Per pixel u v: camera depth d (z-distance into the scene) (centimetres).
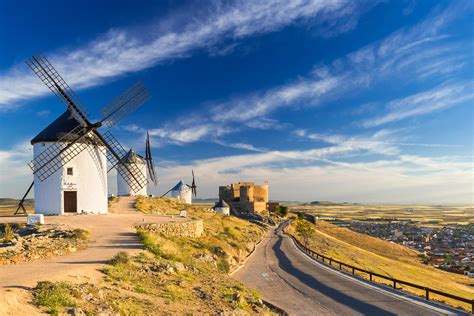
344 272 3200
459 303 4366
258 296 2125
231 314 1498
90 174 4356
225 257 3325
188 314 1370
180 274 2064
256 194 13950
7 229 2870
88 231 2930
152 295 1537
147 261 2077
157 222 3641
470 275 9669
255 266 3494
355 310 1923
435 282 7119
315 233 10394
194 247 3303
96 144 4438
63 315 1048
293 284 2652
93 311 1139
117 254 2027
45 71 4197
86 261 1878
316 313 1880
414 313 1836
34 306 1062
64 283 1290
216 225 5466
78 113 4350
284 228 9375
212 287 1962
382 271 6450
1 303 1009
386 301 2114
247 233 6112
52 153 4178
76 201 4250
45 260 1895
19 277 1388
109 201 6250
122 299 1362
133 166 7419
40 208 4181
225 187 13825
